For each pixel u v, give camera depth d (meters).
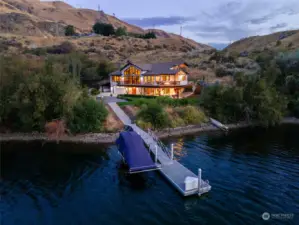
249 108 45.69
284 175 23.75
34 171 25.09
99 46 122.12
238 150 31.41
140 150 24.50
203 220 16.75
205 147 32.66
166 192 20.73
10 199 19.58
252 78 48.44
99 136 36.75
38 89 35.12
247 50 116.25
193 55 111.38
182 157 28.64
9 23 149.75
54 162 27.48
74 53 78.75
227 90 46.69
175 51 127.50
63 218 17.11
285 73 60.56
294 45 95.75
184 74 63.88
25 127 37.94
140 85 62.09
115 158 28.61
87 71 70.69
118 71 71.00
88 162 27.41
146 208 18.33
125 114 44.94
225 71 79.56
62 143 34.47
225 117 45.69
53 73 37.69
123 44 132.00
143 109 41.75
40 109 35.16
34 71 39.16
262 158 28.48
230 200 19.20
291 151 31.05
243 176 23.53
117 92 66.31
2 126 39.50
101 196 20.12
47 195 20.27
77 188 21.42
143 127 39.31
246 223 16.33
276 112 44.44
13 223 16.56
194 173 24.20
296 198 19.45
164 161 26.20
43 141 35.53
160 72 61.31
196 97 58.53
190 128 41.88
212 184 21.86
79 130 37.50
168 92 60.44
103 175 24.05
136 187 21.64
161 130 40.00
